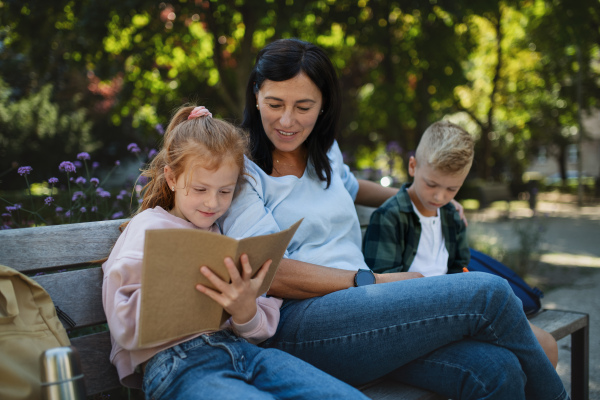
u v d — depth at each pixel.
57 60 9.85
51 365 1.13
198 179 1.59
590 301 4.87
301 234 1.97
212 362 1.46
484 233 9.30
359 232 2.22
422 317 1.67
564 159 27.31
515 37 18.47
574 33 10.05
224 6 9.02
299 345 1.76
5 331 1.34
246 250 1.40
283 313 1.83
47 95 13.84
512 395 1.64
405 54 11.52
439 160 2.24
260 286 1.51
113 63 9.38
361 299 1.72
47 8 8.31
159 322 1.34
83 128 14.98
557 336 2.23
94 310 1.65
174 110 2.00
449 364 1.69
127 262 1.46
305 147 2.17
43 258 1.58
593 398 2.74
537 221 11.97
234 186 1.68
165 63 10.46
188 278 1.36
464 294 1.67
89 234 1.70
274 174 2.07
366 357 1.71
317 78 1.95
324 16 9.50
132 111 11.32
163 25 9.20
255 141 2.07
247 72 9.23
